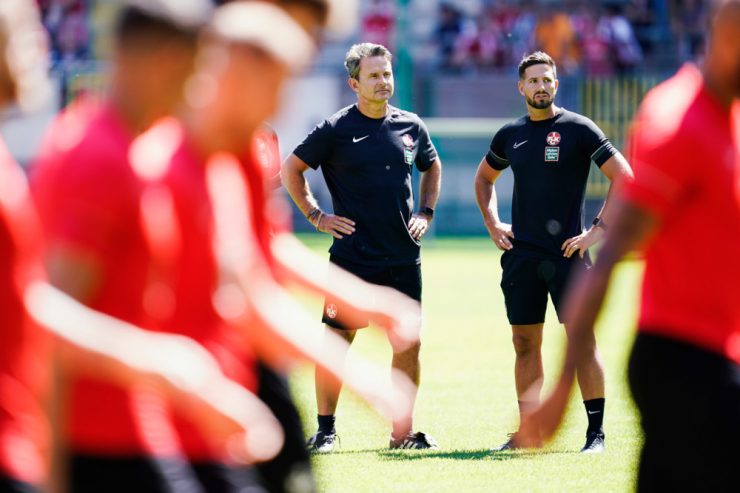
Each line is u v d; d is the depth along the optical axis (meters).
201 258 10.83
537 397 26.00
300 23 13.46
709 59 12.03
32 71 10.16
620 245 11.73
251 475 12.32
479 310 52.97
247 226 11.87
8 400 10.33
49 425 9.52
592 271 11.75
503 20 101.50
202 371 9.55
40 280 10.05
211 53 10.45
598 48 99.31
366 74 25.64
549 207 25.86
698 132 11.72
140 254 9.98
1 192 10.23
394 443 25.83
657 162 11.69
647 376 12.45
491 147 26.69
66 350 9.28
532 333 26.09
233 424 9.59
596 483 21.94
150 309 10.35
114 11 10.04
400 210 25.98
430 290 61.22
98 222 9.62
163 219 10.33
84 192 9.59
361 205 25.94
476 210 95.62
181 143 10.81
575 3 104.06
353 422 29.08
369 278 25.97
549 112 26.02
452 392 33.34
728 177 11.80
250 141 13.01
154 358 9.38
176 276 10.74
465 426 28.42
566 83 96.38
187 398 9.41
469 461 24.12
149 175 10.16
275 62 10.38
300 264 13.75
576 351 11.52
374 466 23.61
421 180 27.22
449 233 95.88
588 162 26.02
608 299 11.70
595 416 25.11
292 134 95.69
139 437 10.26
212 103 10.65
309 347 11.97
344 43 101.56
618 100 96.06
